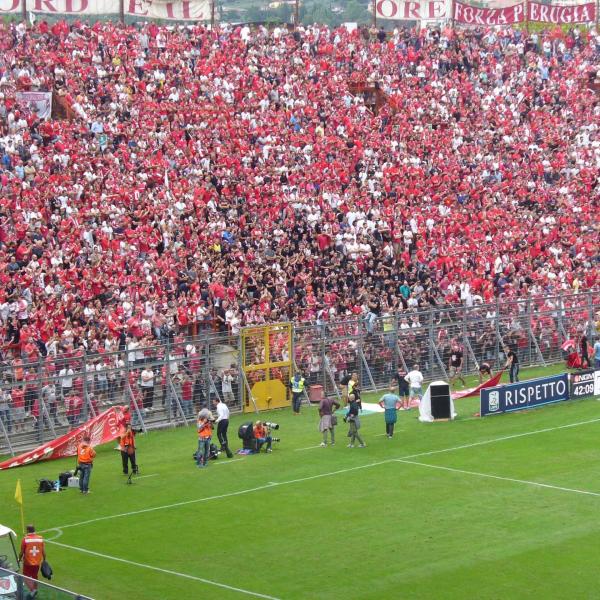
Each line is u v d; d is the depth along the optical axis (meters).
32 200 76.69
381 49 112.00
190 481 52.97
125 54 95.81
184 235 81.31
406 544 43.56
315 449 58.81
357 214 90.06
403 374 68.56
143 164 85.62
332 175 93.88
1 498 50.47
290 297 79.38
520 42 121.56
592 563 41.19
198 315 73.75
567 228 98.56
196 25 104.50
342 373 72.56
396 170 96.88
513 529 45.22
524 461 55.81
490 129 108.69
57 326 67.81
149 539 44.47
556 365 81.75
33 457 56.97
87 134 86.56
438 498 49.72
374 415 66.94
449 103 109.25
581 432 61.69
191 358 65.81
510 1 140.88
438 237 92.19
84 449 50.91
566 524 45.78
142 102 92.38
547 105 114.62
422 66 111.25
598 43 126.25
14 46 92.94
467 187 98.50
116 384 63.00
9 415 58.91
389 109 104.75
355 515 47.34
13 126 84.00
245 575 40.41
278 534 44.97
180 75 96.88
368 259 86.44
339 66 107.88
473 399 71.00
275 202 88.44
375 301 79.62
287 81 102.19
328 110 101.38
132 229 79.12
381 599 38.00
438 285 86.56
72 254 74.25
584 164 107.75
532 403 68.00
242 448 59.12
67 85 90.62
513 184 102.19
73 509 48.62
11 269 71.19
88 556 42.47
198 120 93.50
